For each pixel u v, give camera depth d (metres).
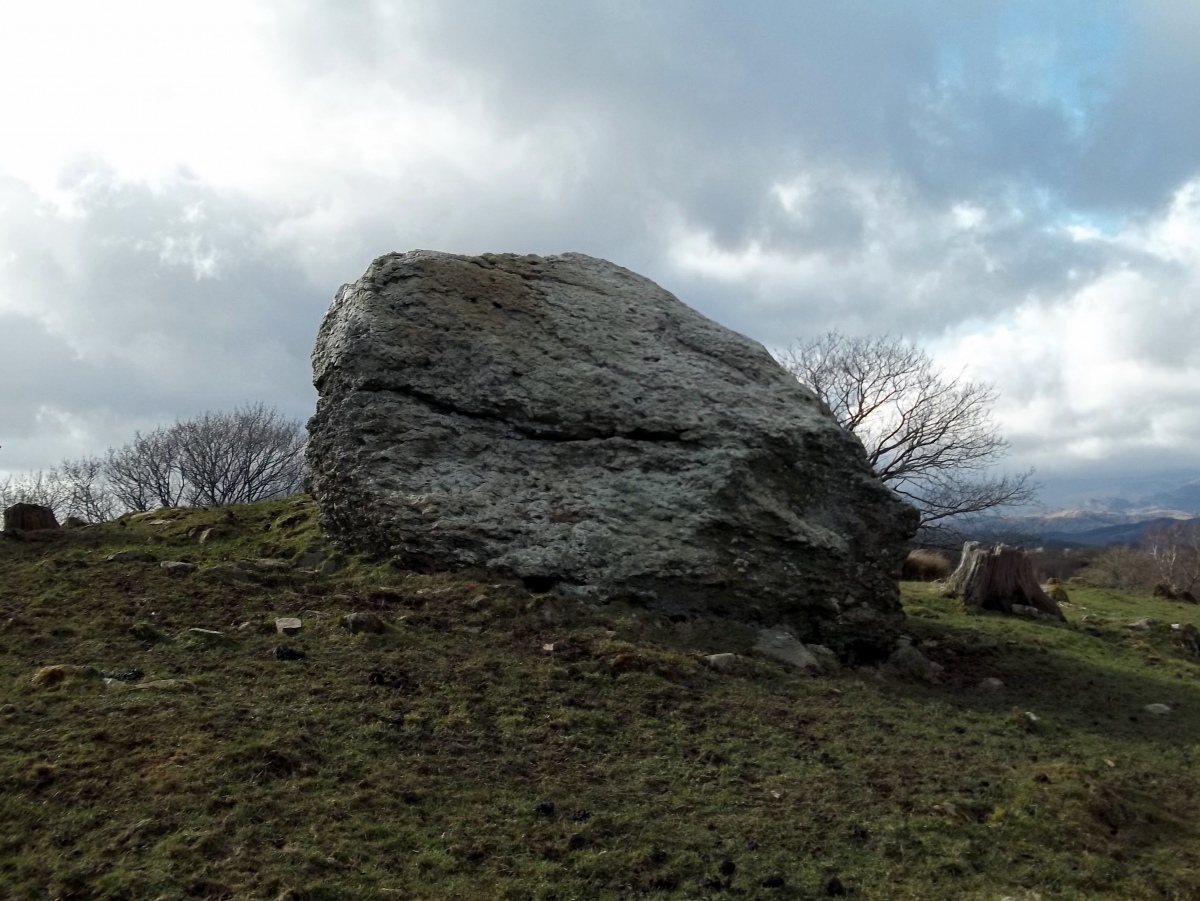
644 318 10.99
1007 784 6.02
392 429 9.41
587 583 8.52
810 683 7.76
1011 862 5.13
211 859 4.33
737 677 7.61
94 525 11.40
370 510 8.98
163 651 6.67
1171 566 39.91
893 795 5.72
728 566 8.88
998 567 13.34
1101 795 5.93
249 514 11.46
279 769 5.09
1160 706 8.88
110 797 4.70
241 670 6.39
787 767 6.01
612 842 4.89
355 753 5.43
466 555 8.59
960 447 29.62
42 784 4.77
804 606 9.13
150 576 8.28
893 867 4.94
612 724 6.32
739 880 4.68
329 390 10.09
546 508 8.97
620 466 9.41
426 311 10.02
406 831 4.73
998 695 8.90
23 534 10.31
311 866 4.35
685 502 9.06
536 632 7.71
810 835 5.16
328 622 7.40
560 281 11.20
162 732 5.34
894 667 9.28
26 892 4.04
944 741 6.89
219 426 38.84
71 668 6.11
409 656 6.91
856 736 6.71
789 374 11.04
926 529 28.83
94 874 4.17
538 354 10.04
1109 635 12.29
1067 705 8.77
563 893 4.42
